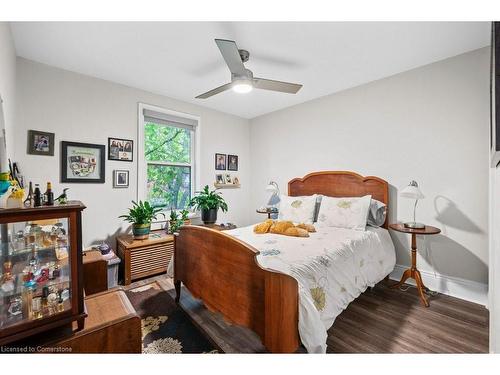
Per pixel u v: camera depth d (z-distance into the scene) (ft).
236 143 14.23
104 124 9.32
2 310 3.67
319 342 4.17
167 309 6.99
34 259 4.01
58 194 8.27
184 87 10.11
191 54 7.47
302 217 9.95
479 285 7.29
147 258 9.11
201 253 6.13
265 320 4.29
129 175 10.02
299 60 7.81
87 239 9.00
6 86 5.75
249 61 7.86
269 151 13.74
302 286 4.63
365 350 5.23
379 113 9.39
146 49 7.18
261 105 12.48
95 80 9.09
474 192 7.39
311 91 10.57
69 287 3.88
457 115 7.64
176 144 11.96
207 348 5.33
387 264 8.23
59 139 8.30
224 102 12.03
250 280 4.68
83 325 3.93
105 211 9.41
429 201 8.22
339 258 6.17
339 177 10.48
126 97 9.89
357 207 8.86
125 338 4.17
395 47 7.09
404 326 6.13
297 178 12.07
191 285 6.55
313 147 11.64
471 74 7.38
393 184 9.07
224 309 5.32
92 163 9.03
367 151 9.75
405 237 8.87
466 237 7.53
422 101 8.32
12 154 6.72
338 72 8.71
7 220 3.30
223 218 13.62
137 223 9.32
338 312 5.48
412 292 8.07
